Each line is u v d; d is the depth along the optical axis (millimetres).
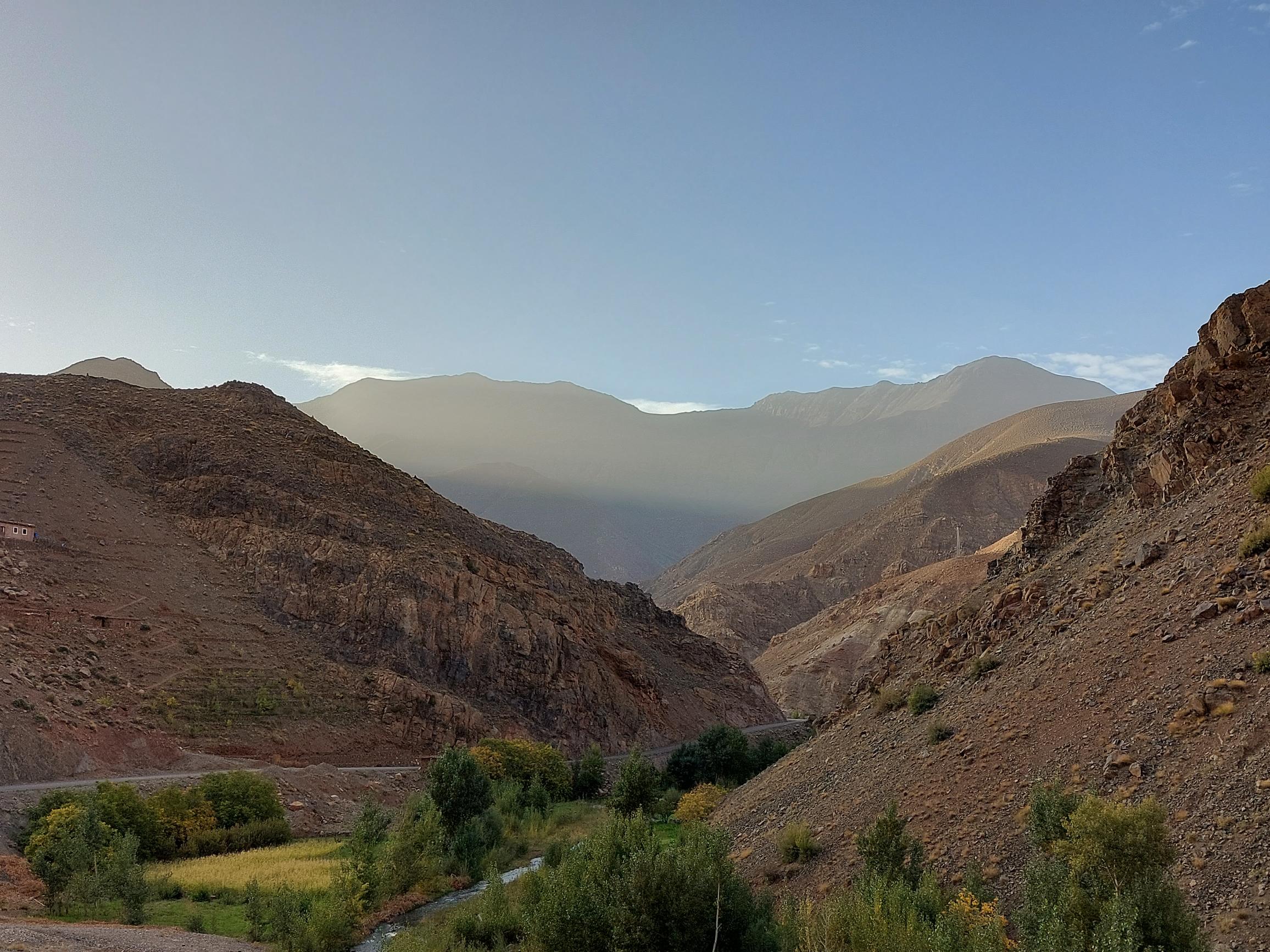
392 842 42938
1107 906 16234
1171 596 27000
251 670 73000
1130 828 17594
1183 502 31922
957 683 34531
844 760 36438
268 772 61344
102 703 62031
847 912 20969
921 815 26938
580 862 25500
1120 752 22812
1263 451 29938
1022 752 26125
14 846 43125
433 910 39562
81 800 45625
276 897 34781
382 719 74750
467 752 52219
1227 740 20375
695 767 75688
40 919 32000
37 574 70938
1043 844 20969
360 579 85000
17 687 57750
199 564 81812
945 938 17891
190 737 64188
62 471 83562
